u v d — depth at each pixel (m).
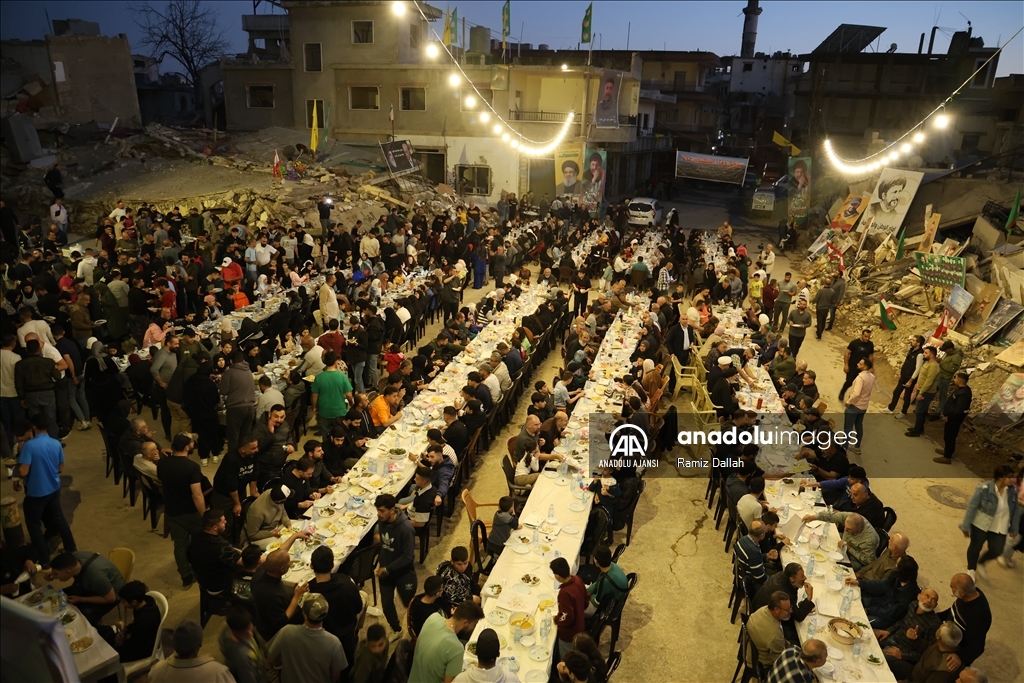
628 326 15.80
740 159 38.53
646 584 8.70
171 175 27.89
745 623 6.99
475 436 10.33
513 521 7.99
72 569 6.27
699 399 13.27
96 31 36.56
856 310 19.62
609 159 40.69
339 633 6.10
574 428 10.53
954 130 35.56
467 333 15.11
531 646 6.20
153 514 8.94
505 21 29.78
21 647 3.56
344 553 7.21
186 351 10.30
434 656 5.52
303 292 15.40
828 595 7.16
